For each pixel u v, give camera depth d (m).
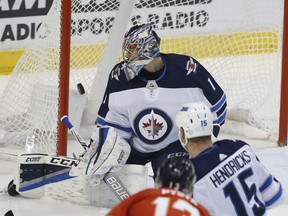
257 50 19.67
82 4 20.72
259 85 18.86
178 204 6.64
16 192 13.76
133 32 11.49
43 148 16.42
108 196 13.17
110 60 17.44
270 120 18.30
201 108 9.16
